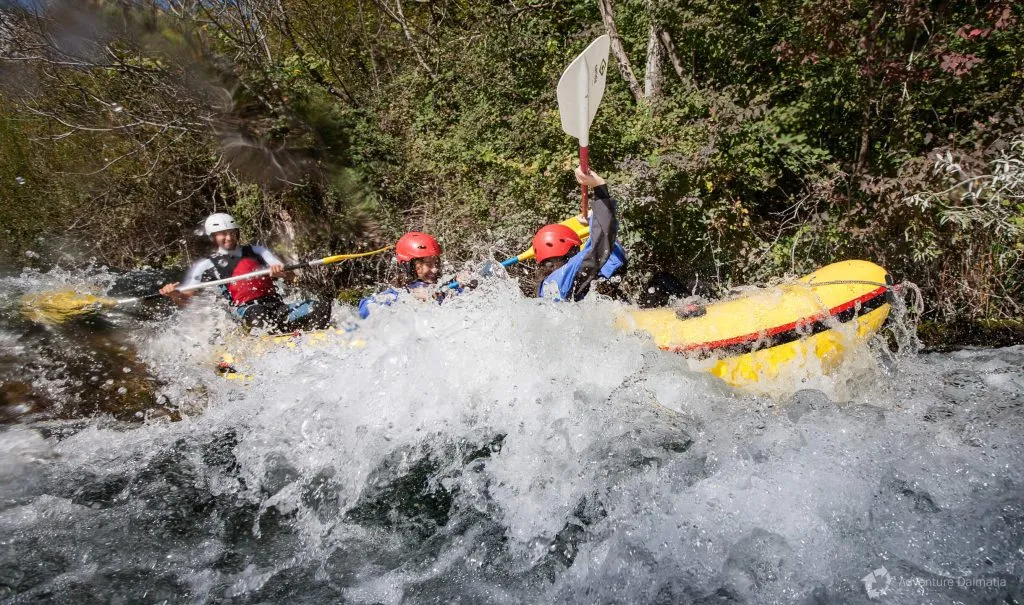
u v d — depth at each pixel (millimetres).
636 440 3561
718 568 2809
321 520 3402
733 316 4031
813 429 3504
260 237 9289
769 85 6270
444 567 3035
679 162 5512
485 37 8156
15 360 4938
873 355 4148
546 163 6660
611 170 6473
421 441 3873
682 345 4031
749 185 6012
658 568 2859
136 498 3605
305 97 8391
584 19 8227
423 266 4867
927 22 5641
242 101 8336
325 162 8320
